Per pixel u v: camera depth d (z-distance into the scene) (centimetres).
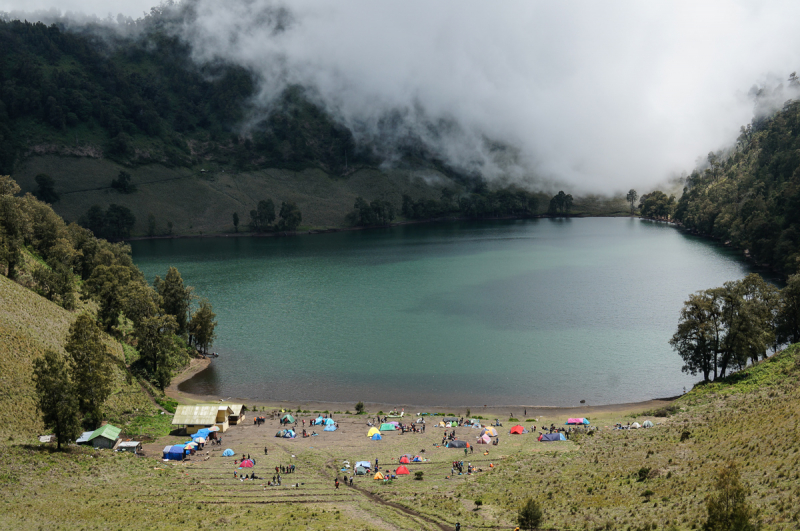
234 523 5362
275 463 7750
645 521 4834
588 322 16500
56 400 7200
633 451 7212
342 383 12188
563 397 11175
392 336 15575
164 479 6969
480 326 16388
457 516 5622
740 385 9738
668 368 12612
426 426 9656
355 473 7369
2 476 6188
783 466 5378
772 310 11900
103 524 5194
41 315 11262
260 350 14488
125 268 16512
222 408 9525
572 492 6059
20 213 14050
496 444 8575
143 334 11200
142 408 9962
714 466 5941
